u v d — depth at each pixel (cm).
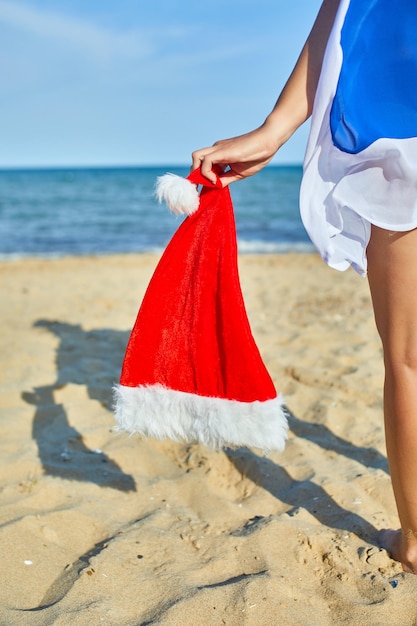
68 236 1456
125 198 2942
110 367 415
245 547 211
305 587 192
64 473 268
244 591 184
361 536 216
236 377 179
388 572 196
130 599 185
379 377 377
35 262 988
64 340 479
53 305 620
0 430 310
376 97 164
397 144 161
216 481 268
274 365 406
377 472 265
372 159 166
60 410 336
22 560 204
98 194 3306
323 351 438
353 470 268
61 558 208
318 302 628
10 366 409
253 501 248
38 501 243
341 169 174
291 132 182
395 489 190
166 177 181
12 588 190
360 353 428
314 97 179
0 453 285
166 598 184
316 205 177
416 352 176
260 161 183
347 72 165
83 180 5462
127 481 264
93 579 192
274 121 180
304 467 271
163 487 260
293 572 199
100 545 216
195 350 183
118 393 188
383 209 167
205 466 275
